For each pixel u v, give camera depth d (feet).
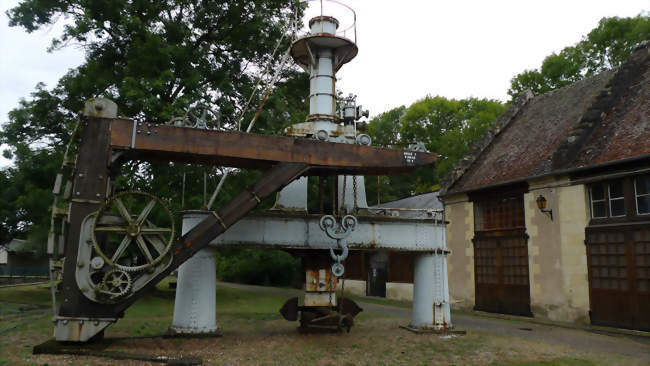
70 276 21.61
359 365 21.08
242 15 59.82
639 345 28.53
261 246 27.91
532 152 49.93
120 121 22.44
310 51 33.22
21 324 31.09
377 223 30.25
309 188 66.44
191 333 26.68
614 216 37.88
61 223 23.56
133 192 22.33
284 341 26.53
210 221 23.56
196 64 55.62
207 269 27.73
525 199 45.78
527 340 29.55
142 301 48.96
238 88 60.03
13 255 113.39
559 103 56.03
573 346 27.66
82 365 18.94
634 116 40.68
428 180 114.83
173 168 50.90
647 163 34.88
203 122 24.39
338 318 28.50
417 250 31.19
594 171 39.09
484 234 50.80
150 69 49.14
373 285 70.33
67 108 54.54
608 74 53.01
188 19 60.13
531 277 44.32
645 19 79.25
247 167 26.81
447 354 24.14
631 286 35.50
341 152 25.96
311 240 29.01
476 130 106.73
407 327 32.35
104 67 53.57
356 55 34.71
